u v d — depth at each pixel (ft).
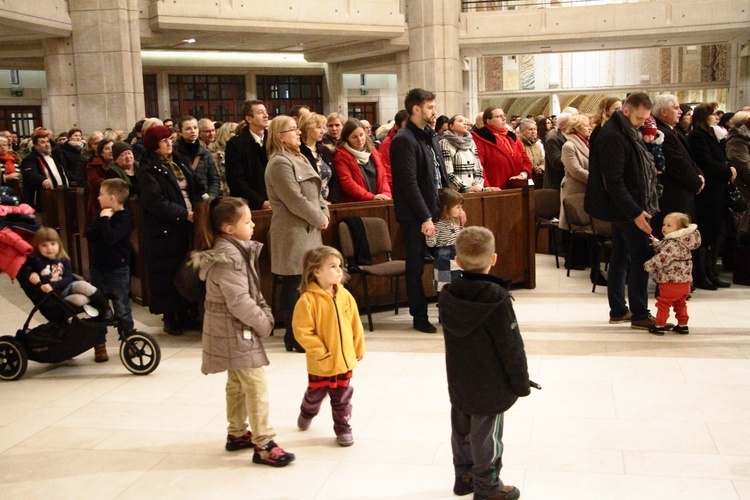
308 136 18.13
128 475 11.22
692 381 14.39
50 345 16.10
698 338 17.24
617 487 10.28
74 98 43.60
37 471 11.46
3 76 57.77
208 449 12.09
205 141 23.27
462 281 9.48
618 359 15.88
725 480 10.37
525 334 18.07
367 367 15.92
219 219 11.21
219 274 11.12
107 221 17.39
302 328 11.72
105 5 42.32
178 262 18.86
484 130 24.27
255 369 11.37
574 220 23.65
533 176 31.40
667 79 58.70
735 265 22.94
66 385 15.57
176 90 61.00
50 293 15.98
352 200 20.86
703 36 51.44
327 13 48.34
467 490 10.14
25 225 17.57
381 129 29.78
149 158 18.78
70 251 26.99
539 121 40.73
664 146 20.58
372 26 50.24
